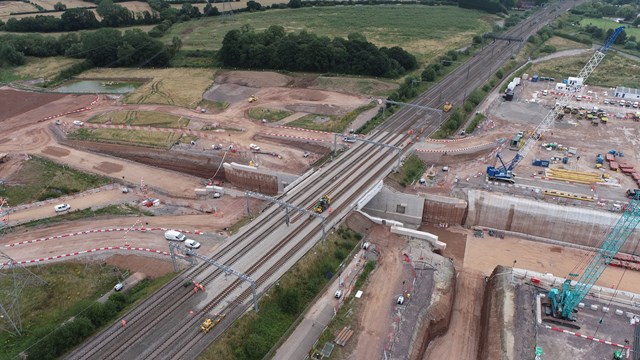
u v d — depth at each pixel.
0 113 174.12
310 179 122.56
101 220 110.06
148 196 122.75
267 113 171.00
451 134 156.62
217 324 79.31
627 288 98.88
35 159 140.75
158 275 91.94
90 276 92.31
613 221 111.25
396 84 197.50
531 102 185.88
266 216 108.19
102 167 137.12
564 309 84.12
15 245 99.88
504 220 118.81
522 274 95.50
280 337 80.69
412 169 132.62
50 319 83.31
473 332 89.25
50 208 116.38
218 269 91.44
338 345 80.31
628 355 77.81
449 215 120.50
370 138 148.00
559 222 114.50
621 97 195.38
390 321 85.44
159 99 185.62
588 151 147.88
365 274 96.88
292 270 91.50
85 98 189.00
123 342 76.19
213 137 152.12
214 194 122.94
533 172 134.12
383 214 124.62
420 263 101.00
